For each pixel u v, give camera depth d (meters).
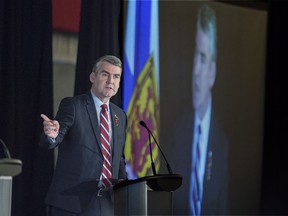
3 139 9.20
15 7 9.36
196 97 11.56
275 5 12.27
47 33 9.63
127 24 10.85
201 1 11.66
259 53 12.27
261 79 12.28
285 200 12.20
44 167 9.52
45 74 9.61
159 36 11.21
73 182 7.11
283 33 12.23
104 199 7.15
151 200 6.74
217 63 11.81
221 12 11.89
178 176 6.47
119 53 10.41
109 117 7.41
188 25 11.53
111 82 7.35
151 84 11.09
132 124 10.80
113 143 7.32
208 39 11.73
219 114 11.81
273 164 12.26
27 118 9.43
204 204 11.53
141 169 10.83
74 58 10.12
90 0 10.19
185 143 11.39
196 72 11.59
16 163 5.80
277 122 12.27
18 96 9.34
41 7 9.60
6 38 9.30
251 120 12.16
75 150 7.17
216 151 11.75
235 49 12.02
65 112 7.18
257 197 12.15
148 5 11.09
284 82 12.23
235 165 11.95
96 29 10.20
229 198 11.85
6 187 5.96
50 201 7.14
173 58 11.35
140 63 10.97
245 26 12.12
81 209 7.07
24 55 9.45
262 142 12.26
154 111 11.08
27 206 9.38
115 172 7.28
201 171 11.53
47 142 6.70
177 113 11.34
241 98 12.06
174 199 11.18
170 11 11.34
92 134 7.27
